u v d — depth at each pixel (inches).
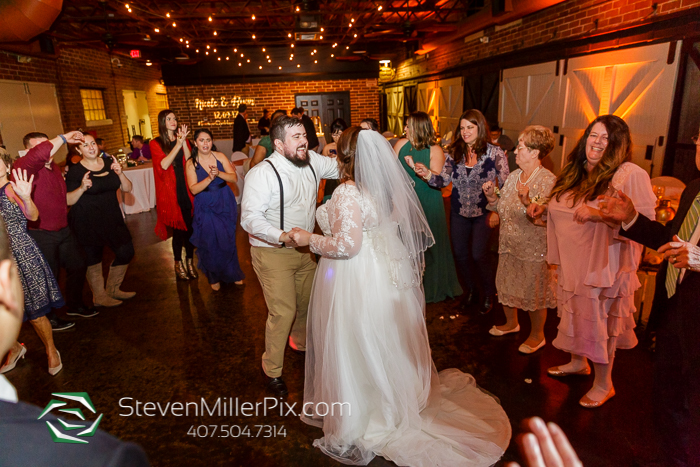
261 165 93.3
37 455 19.6
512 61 288.4
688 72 163.5
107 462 20.2
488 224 129.6
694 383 58.9
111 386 107.7
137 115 458.3
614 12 196.9
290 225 97.1
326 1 317.1
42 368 116.3
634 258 82.6
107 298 152.1
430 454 78.7
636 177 78.9
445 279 145.3
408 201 86.0
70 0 265.6
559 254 90.0
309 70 486.3
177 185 161.2
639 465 77.6
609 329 88.7
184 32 356.5
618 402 94.4
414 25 327.0
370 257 81.2
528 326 129.2
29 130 284.7
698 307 58.8
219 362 116.9
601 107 209.0
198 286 168.1
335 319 81.8
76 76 342.3
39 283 107.3
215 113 491.8
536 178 100.6
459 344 120.9
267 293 97.8
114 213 145.0
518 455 80.6
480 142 124.1
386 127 677.3
